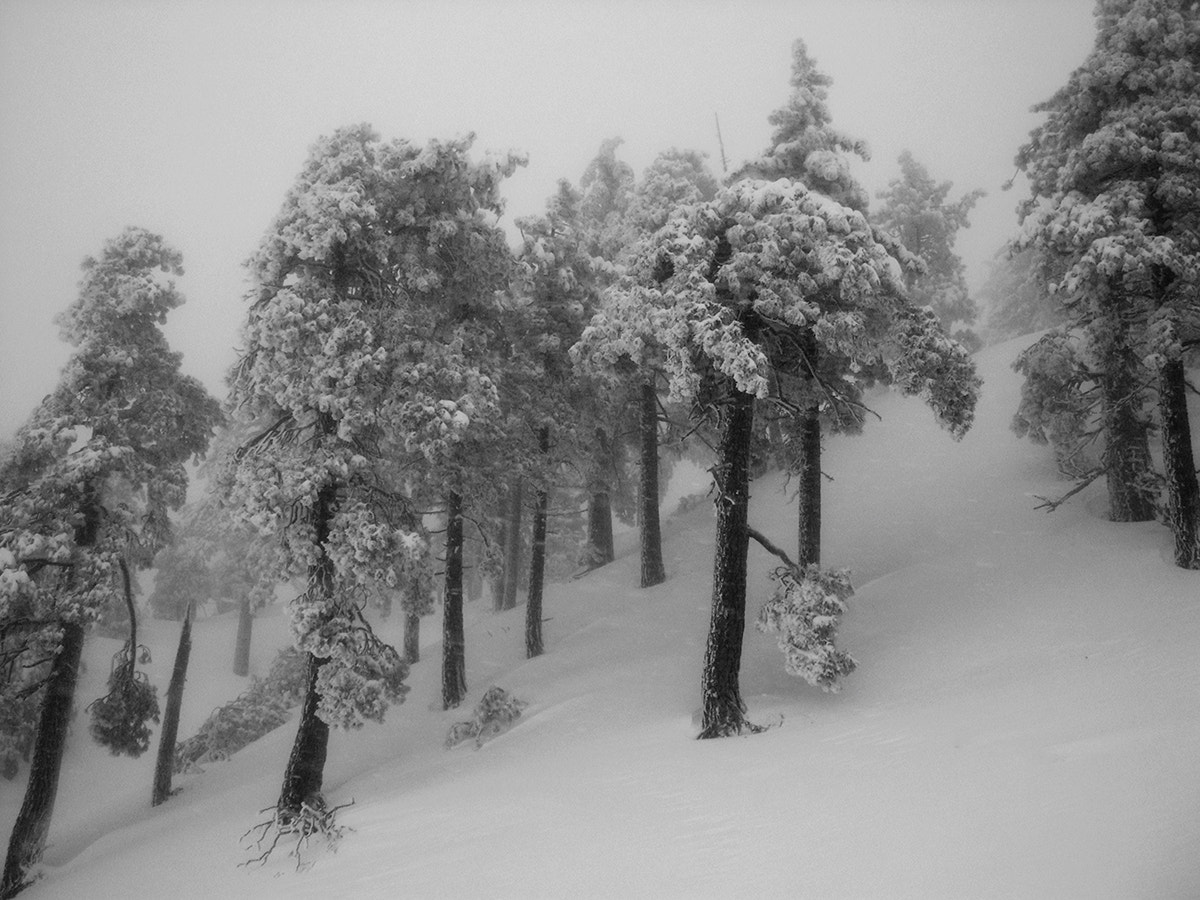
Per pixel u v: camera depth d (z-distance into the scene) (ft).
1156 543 54.54
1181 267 48.21
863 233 47.57
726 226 49.32
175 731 65.92
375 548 46.98
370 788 49.37
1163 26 54.34
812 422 56.90
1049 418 65.00
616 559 93.86
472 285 59.52
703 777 34.58
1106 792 20.81
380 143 55.31
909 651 49.06
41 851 53.21
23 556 52.65
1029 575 56.08
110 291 61.98
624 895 23.25
